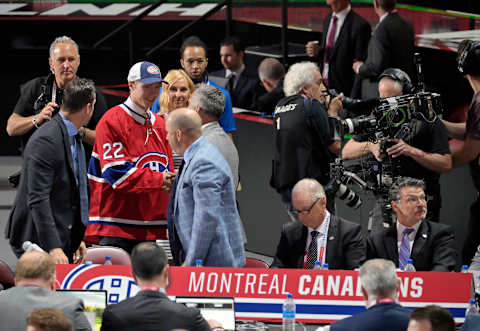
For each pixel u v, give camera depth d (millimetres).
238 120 14820
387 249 9969
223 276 8672
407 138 10805
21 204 9734
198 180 9000
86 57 23047
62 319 6129
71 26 22953
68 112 9688
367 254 10078
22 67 23156
